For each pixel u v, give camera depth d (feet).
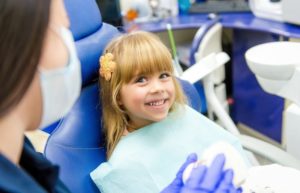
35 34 1.17
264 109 6.66
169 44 7.22
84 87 3.22
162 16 7.03
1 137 1.28
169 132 3.23
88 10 3.19
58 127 2.91
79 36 3.05
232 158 2.26
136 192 2.93
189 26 6.20
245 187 2.51
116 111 3.14
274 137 6.66
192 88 3.76
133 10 7.02
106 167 2.91
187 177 1.96
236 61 6.92
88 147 2.99
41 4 1.18
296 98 3.04
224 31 6.96
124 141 3.10
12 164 1.27
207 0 7.52
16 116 1.31
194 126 3.34
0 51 1.14
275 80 3.11
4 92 1.17
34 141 2.74
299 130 3.27
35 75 1.25
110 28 3.45
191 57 5.48
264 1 6.16
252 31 6.16
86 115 3.08
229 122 4.58
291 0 5.24
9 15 1.13
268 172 2.78
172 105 3.33
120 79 3.02
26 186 1.29
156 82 3.04
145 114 3.09
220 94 6.14
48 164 1.62
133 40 3.09
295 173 2.76
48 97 1.40
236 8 6.73
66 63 1.42
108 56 3.04
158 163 3.06
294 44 3.30
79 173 2.81
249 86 6.82
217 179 1.84
